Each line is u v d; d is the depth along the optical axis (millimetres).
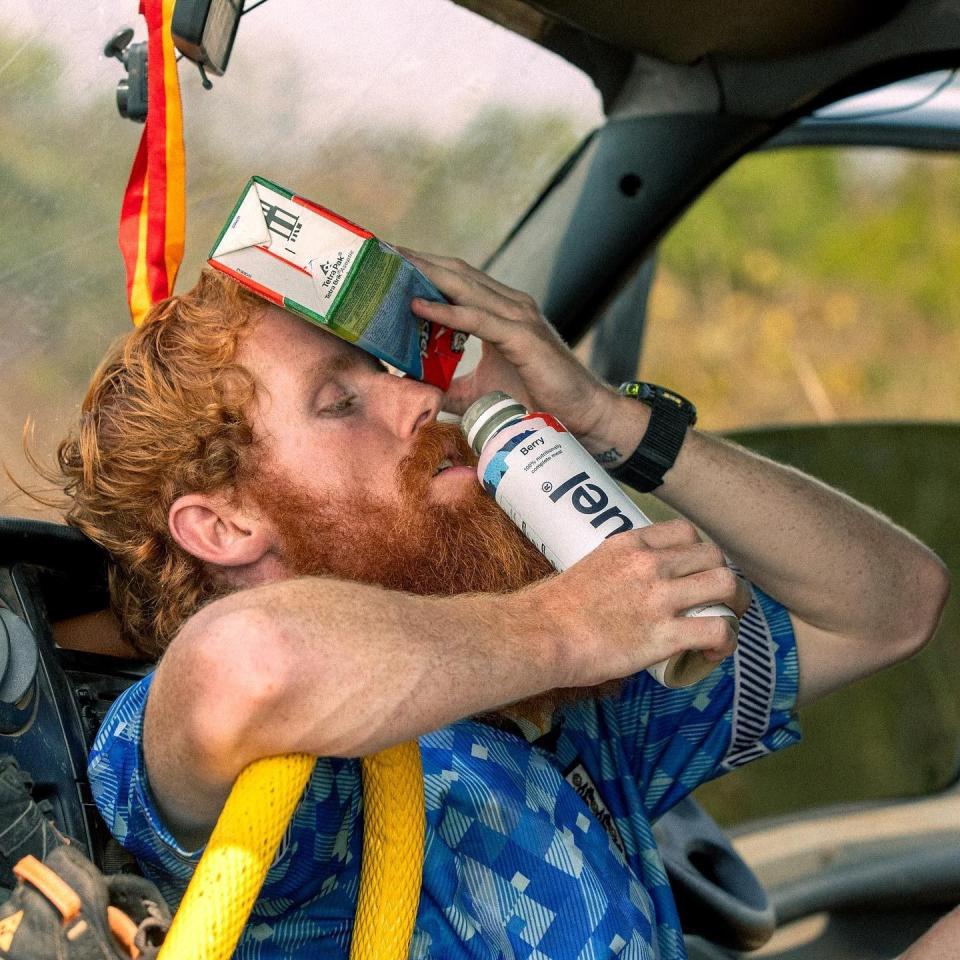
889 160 6711
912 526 2762
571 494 1360
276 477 1483
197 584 1515
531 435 1396
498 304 1632
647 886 1640
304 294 1396
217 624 1034
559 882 1406
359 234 1408
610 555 1245
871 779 2758
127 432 1484
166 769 1084
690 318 6391
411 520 1496
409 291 1499
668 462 1694
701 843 1986
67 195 1589
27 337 1646
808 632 1818
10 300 1614
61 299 1652
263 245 1388
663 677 1294
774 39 2004
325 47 1710
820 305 6398
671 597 1222
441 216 2076
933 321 6391
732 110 2141
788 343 6277
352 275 1403
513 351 1630
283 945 1278
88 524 1521
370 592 1089
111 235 1644
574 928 1392
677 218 2232
